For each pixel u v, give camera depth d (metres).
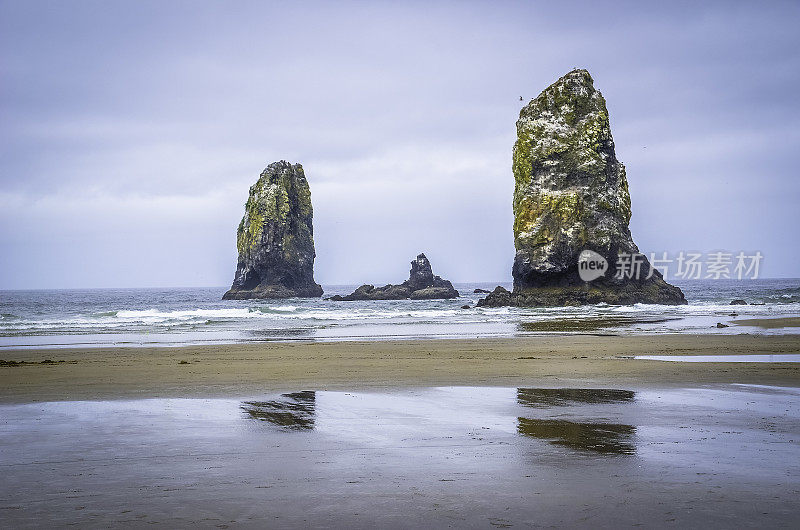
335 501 6.18
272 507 5.99
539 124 91.69
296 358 23.41
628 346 27.97
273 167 157.00
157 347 29.08
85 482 6.90
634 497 6.24
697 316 57.53
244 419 10.89
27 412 11.67
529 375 17.52
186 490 6.57
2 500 6.24
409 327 45.34
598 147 90.38
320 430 9.87
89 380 16.59
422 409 11.93
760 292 127.31
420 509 5.92
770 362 20.89
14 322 51.03
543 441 8.96
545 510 5.86
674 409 11.77
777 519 5.58
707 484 6.68
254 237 151.25
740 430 9.73
